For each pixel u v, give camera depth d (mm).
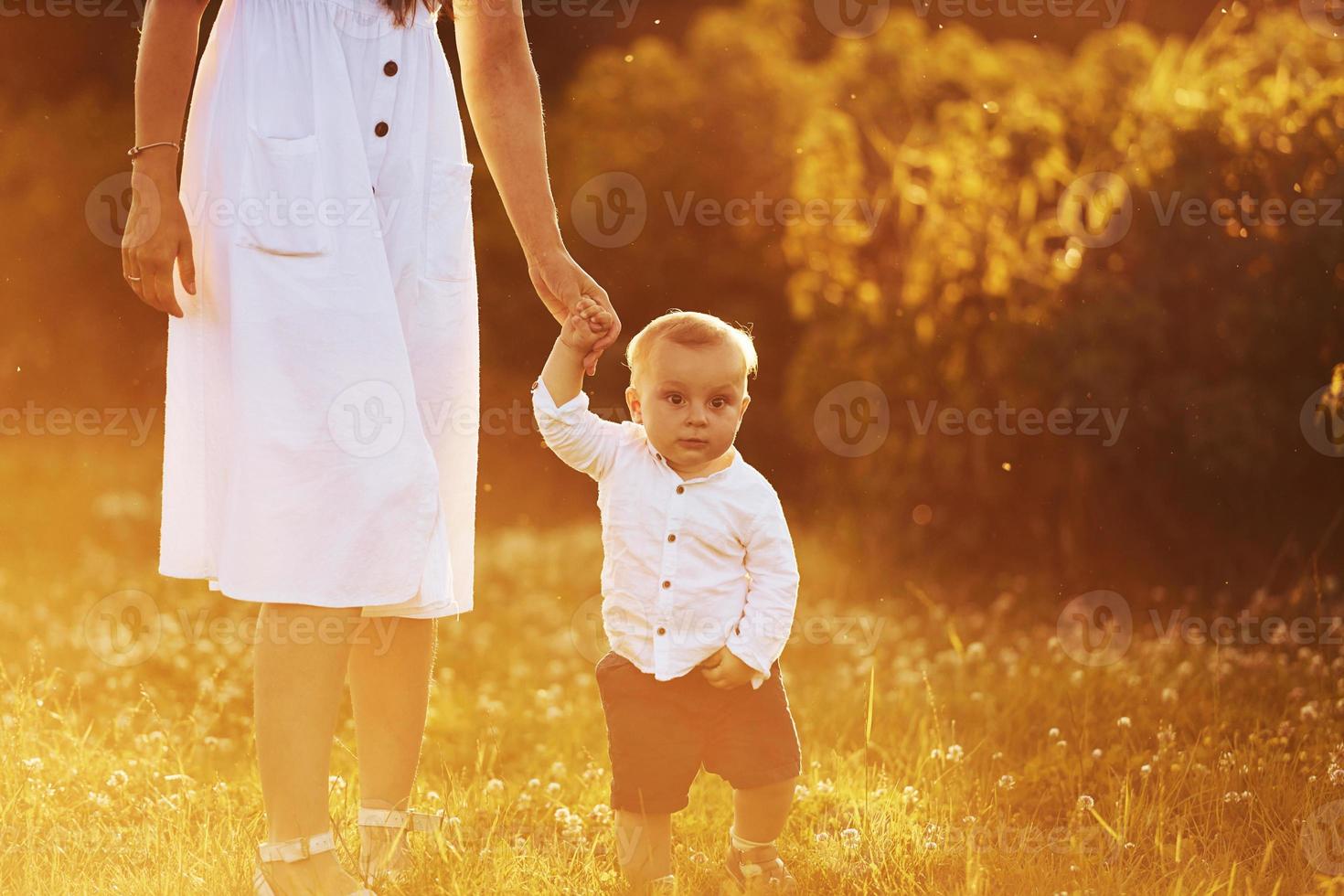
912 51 12695
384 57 4062
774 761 4211
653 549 4219
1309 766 5477
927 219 11430
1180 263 10039
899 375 11312
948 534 11109
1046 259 10797
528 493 17781
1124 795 5000
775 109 16234
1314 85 9914
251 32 3953
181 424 4062
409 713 4332
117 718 6652
